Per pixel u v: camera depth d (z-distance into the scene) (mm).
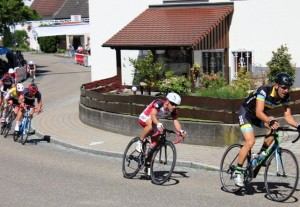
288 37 19844
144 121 9859
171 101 9383
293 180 8312
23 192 9383
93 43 25375
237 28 21000
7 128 16094
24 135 15703
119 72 22234
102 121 16016
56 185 9852
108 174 10742
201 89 17000
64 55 63281
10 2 41312
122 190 9367
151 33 21469
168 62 21172
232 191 9023
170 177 10250
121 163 11930
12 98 15922
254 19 20547
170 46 20219
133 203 8500
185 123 13188
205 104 13375
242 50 20891
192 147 12812
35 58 60750
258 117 8297
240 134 12586
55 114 20156
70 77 39719
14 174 10906
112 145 13641
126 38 21797
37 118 19281
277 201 8375
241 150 8570
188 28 20828
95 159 12469
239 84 17281
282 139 12680
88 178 10398
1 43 60500
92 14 25203
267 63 18906
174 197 8805
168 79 18188
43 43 68812
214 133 12805
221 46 20922
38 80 38125
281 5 19891
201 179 10055
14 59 40125
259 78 18828
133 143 10398
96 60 25422
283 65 18547
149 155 9898
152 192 9172
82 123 17562
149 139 10008
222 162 9195
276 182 8516
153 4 23625
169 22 21812
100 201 8664
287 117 8453
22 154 13273
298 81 19578
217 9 21391
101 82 20828
